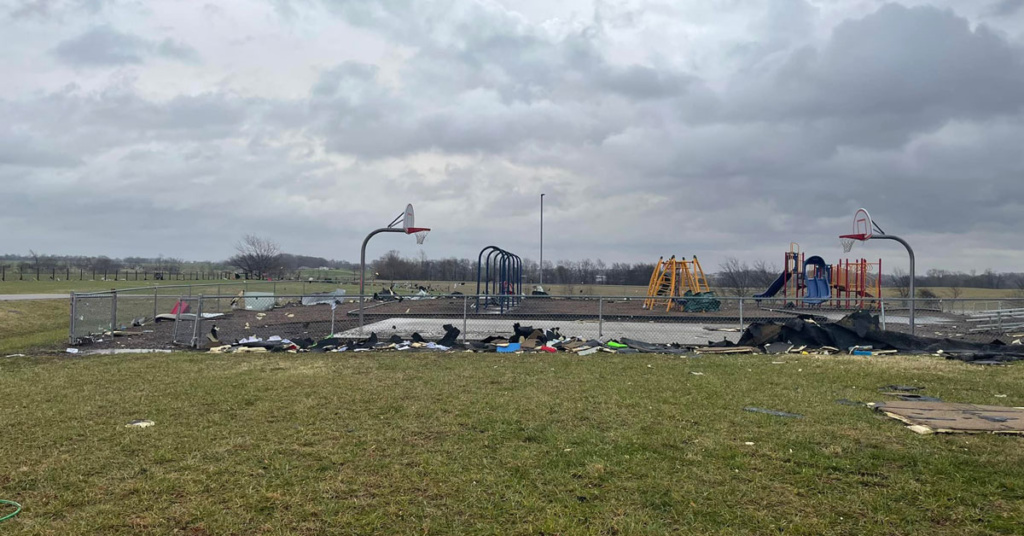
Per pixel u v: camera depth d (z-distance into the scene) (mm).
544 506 4527
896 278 47156
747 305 31703
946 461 5457
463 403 7918
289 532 4125
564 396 8398
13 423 6879
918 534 4078
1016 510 4438
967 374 10430
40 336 17906
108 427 6711
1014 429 6441
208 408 7656
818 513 4414
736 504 4582
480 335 16109
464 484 4980
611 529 4164
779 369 10984
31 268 69812
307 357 12531
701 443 6062
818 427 6691
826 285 31328
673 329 18656
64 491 4824
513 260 30688
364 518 4344
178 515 4379
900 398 8391
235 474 5203
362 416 7215
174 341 14789
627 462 5484
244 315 22781
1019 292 43875
